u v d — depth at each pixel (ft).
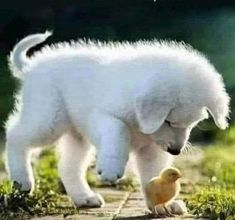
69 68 7.20
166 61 6.66
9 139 7.38
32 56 7.72
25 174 7.34
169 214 6.74
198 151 12.25
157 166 6.97
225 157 11.76
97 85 6.94
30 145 7.34
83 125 7.07
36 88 7.31
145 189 6.80
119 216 6.80
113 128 6.63
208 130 13.82
